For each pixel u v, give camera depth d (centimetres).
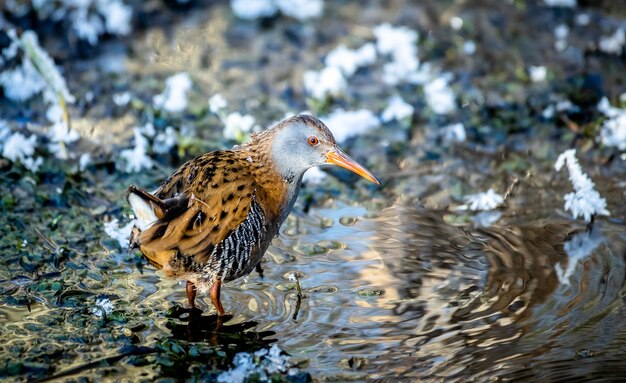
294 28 1570
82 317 929
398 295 980
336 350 888
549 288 994
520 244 1085
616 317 941
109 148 1267
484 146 1311
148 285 996
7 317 921
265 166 984
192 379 841
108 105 1357
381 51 1510
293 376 841
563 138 1325
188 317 942
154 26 1562
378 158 1283
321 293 984
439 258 1052
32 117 1325
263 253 989
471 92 1418
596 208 1141
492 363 868
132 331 912
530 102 1396
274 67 1472
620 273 1023
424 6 1634
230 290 991
